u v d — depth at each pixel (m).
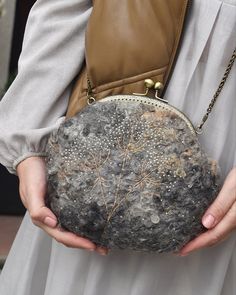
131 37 1.12
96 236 1.08
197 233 1.08
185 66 1.13
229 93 1.12
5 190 3.17
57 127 1.19
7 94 1.22
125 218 1.05
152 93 1.13
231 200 1.07
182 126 1.07
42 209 1.11
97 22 1.15
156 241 1.06
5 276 1.33
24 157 1.18
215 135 1.13
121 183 1.05
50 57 1.21
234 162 1.14
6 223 3.09
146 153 1.05
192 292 1.19
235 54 1.11
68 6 1.22
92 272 1.18
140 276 1.17
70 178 1.07
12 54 3.30
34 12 1.25
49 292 1.22
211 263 1.19
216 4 1.10
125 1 1.14
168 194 1.04
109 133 1.07
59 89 1.21
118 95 1.10
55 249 1.21
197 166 1.06
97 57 1.15
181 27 1.12
